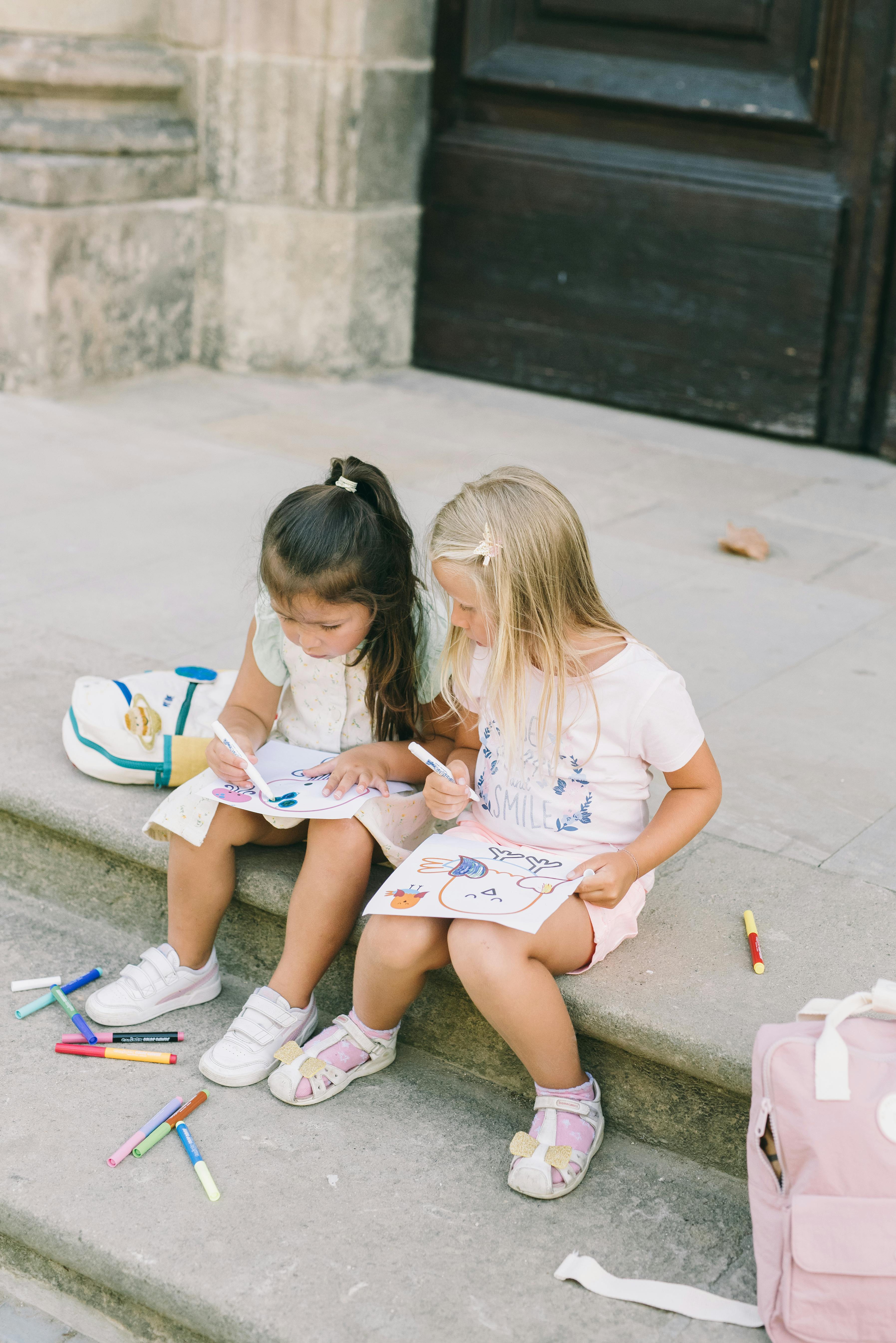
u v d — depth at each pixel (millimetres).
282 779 2277
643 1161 2133
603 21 5266
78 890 2689
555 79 5371
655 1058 2066
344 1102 2213
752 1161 1827
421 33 5559
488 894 2035
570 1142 2057
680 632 3527
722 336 5301
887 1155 1698
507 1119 2205
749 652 3438
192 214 5688
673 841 2076
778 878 2455
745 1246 1966
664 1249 1953
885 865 2543
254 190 5613
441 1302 1839
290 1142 2115
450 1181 2059
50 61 5121
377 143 5570
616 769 2098
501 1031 2043
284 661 2369
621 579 3855
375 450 4906
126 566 3777
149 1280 1867
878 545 4273
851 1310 1701
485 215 5691
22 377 5312
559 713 2045
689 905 2357
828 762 2912
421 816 2322
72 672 3119
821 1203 1715
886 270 4961
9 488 4332
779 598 3791
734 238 5160
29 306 5219
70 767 2723
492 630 2031
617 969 2174
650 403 5535
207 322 5859
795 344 5160
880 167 4867
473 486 2062
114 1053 2281
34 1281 2029
